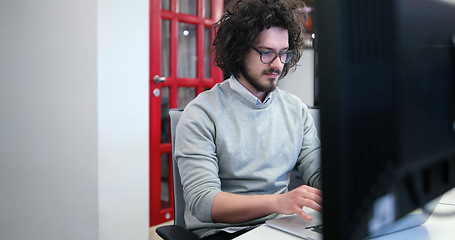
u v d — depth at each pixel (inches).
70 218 77.2
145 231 80.0
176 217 42.8
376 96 15.2
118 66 73.0
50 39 78.8
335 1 13.5
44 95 81.3
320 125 14.1
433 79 18.6
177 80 100.9
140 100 77.5
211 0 106.9
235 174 42.7
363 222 14.6
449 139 19.9
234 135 42.9
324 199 14.3
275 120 45.6
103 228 72.1
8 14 89.4
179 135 42.2
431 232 25.5
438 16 19.1
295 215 31.7
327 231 14.2
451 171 20.1
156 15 94.3
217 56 47.5
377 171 15.2
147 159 79.7
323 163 14.2
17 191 90.8
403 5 16.7
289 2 43.2
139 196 78.5
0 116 94.5
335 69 13.7
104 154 71.6
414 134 17.2
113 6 71.4
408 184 17.0
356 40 14.1
